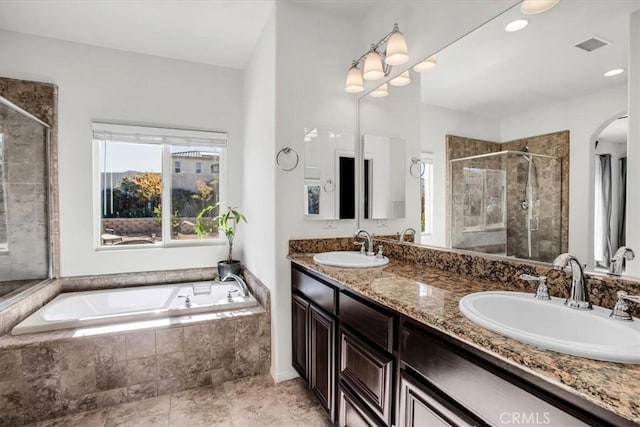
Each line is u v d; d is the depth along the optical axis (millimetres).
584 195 1141
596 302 1066
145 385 2068
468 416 885
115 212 2943
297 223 2271
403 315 1159
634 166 1005
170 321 2182
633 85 1013
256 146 2730
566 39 1194
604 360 685
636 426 562
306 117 2279
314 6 2252
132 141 2920
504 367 799
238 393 2115
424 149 1885
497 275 1437
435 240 1838
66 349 1912
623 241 1028
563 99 1205
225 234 3172
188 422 1837
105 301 2672
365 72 2016
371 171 2348
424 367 1046
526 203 1342
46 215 2627
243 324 2295
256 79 2744
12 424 1816
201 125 3166
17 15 2348
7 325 1997
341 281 1508
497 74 1451
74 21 2432
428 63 1824
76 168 2750
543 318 1039
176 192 3143
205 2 2201
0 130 2203
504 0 1401
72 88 2729
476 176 1568
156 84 3004
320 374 1799
